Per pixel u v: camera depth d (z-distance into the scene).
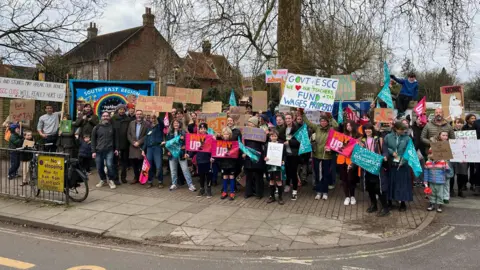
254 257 5.03
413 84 10.74
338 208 7.38
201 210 7.14
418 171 6.70
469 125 9.15
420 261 4.82
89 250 5.26
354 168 7.49
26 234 5.98
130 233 5.88
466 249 5.25
